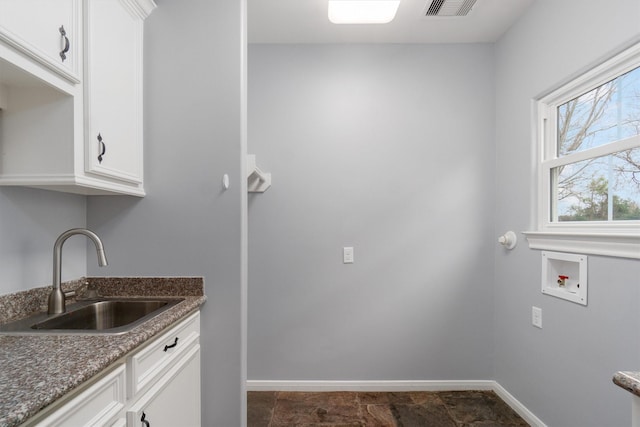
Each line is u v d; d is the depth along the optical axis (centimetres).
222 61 160
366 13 195
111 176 130
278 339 239
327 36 233
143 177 158
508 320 222
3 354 84
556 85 180
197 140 159
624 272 137
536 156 199
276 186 240
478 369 240
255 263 239
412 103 241
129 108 143
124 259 158
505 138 227
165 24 159
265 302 239
